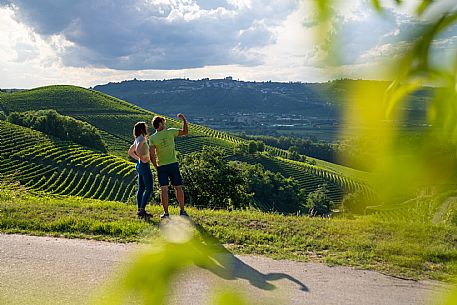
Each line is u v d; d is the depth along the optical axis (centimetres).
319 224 887
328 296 589
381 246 746
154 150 875
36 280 595
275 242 812
